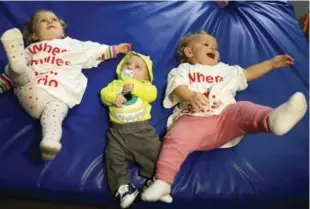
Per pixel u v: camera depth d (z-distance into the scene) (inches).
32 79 42.7
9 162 42.4
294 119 38.5
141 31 53.7
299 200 41.4
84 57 48.8
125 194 39.6
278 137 44.9
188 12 56.2
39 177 41.5
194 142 41.7
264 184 41.6
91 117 45.9
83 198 41.4
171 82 45.7
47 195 41.5
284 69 50.6
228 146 43.8
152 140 42.4
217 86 45.4
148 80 47.8
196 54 48.5
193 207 41.3
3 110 46.0
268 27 55.4
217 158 43.1
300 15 67.0
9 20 53.6
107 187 41.3
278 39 54.1
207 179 41.6
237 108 42.7
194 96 43.2
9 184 41.3
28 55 47.3
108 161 41.7
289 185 41.8
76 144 43.7
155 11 56.1
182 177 41.6
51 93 44.3
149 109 44.9
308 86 49.4
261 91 48.6
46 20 50.3
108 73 49.5
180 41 51.9
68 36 52.4
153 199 38.3
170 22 54.9
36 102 43.5
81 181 41.4
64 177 41.5
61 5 55.8
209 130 42.6
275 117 38.9
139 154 42.2
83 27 53.8
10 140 43.8
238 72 47.4
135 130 42.7
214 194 41.0
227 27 54.8
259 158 43.3
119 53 51.0
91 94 47.6
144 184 41.6
